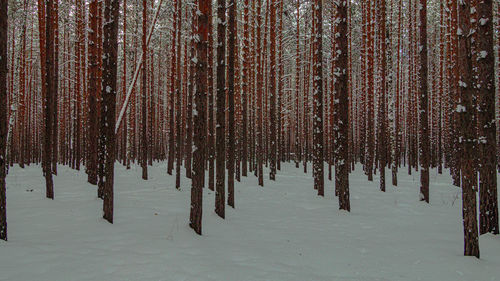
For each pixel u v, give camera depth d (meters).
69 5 19.22
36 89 27.83
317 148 14.27
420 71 13.09
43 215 7.98
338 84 11.37
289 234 8.02
